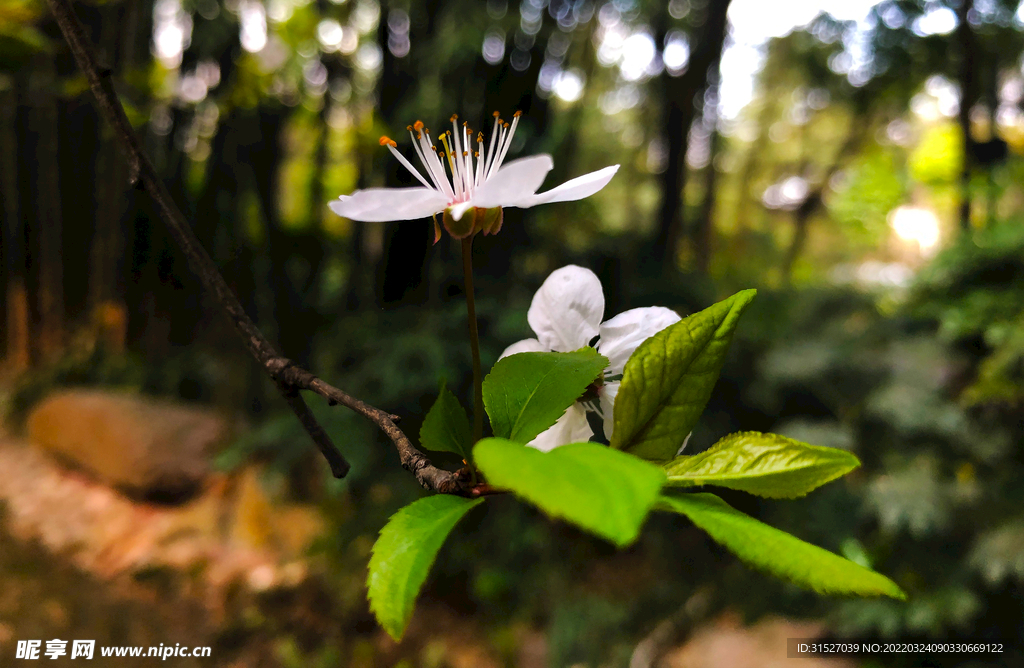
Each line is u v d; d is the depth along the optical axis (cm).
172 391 55
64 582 36
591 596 40
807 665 33
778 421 45
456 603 40
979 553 31
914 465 37
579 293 7
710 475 6
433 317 40
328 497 41
